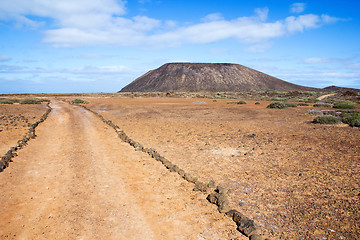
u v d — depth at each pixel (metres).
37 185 5.98
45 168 7.25
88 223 4.29
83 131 13.66
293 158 7.96
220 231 4.07
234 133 12.59
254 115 21.00
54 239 3.83
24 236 3.91
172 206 4.93
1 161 7.45
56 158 8.30
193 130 13.70
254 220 4.34
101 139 11.54
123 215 4.57
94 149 9.59
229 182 6.11
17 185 5.97
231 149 9.32
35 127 14.84
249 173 6.69
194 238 3.87
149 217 4.50
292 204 4.88
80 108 30.34
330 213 4.49
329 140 10.38
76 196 5.38
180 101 47.38
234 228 4.16
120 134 12.18
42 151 9.21
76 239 3.83
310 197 5.16
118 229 4.11
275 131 12.95
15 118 18.59
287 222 4.25
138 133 12.96
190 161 7.91
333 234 3.86
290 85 175.25
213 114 22.30
